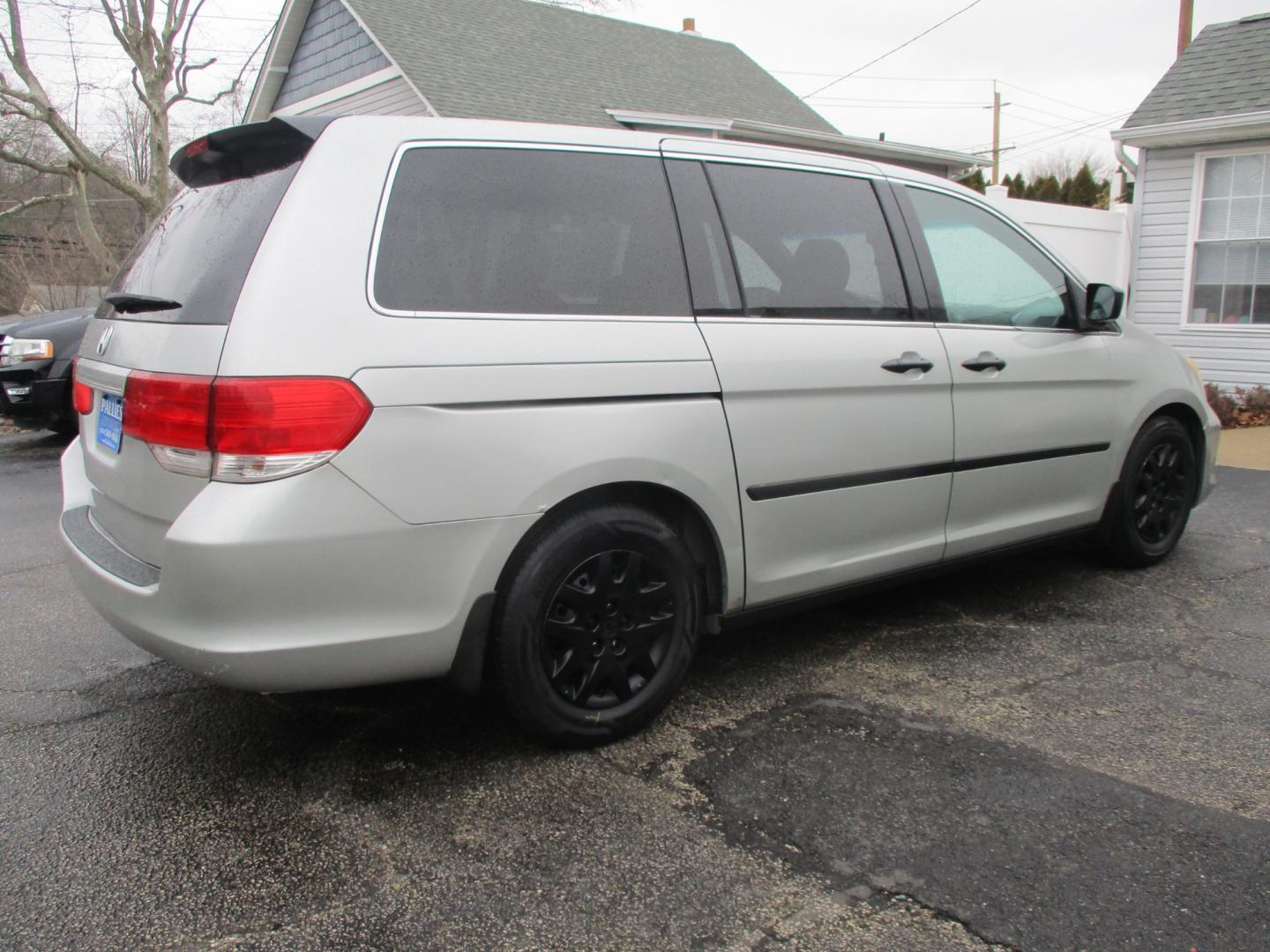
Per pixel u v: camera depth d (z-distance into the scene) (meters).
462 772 2.72
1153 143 10.84
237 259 2.44
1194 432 4.62
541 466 2.58
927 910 2.10
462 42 14.82
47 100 16.58
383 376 2.37
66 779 2.71
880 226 3.49
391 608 2.43
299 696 3.26
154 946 2.02
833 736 2.91
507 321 2.59
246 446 2.25
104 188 23.81
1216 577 4.43
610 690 2.86
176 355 2.40
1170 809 2.48
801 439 3.12
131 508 2.58
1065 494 4.05
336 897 2.17
